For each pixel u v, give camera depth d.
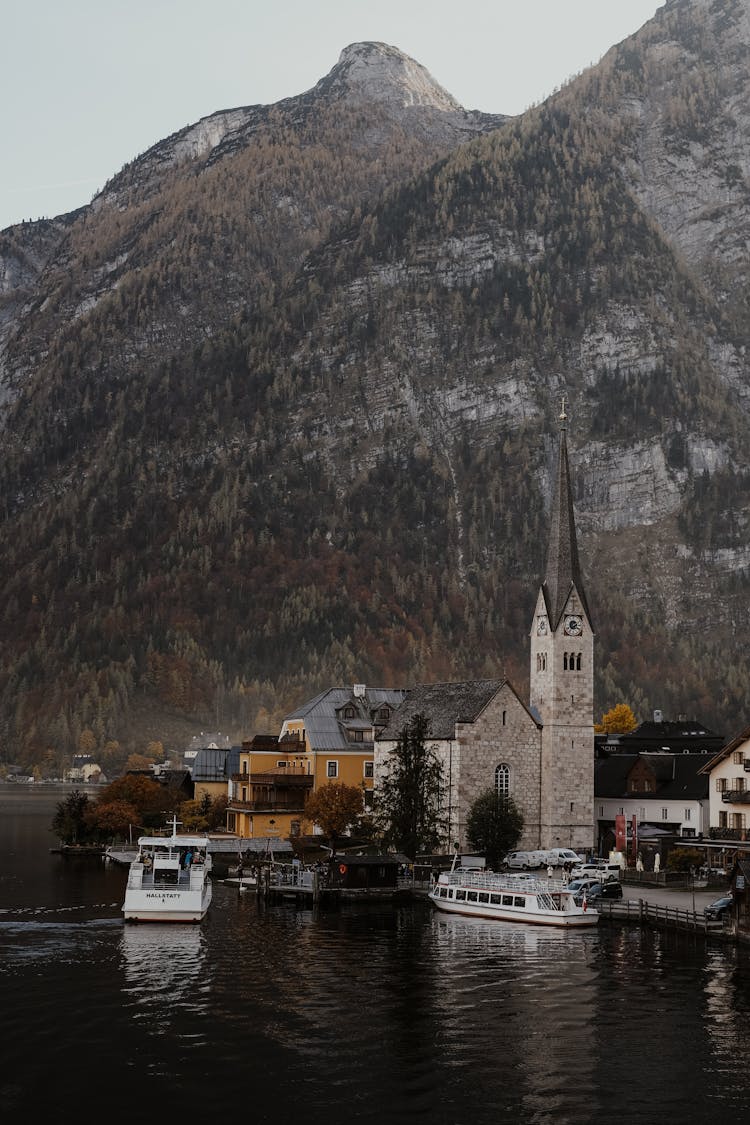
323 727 179.38
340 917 122.88
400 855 140.38
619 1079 69.31
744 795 144.25
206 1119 62.91
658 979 92.12
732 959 99.94
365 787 175.62
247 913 124.44
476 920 121.69
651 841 154.75
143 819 194.12
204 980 90.31
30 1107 64.25
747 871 107.88
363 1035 76.56
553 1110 64.75
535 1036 76.88
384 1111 64.25
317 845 163.50
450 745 159.50
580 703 166.38
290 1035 76.38
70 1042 74.50
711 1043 75.69
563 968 96.00
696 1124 63.16
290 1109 64.31
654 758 177.25
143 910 115.38
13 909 122.06
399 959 99.19
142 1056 72.00
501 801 154.62
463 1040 75.88
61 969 93.38
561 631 166.50
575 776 164.62
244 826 178.00
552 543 171.88
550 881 127.50
